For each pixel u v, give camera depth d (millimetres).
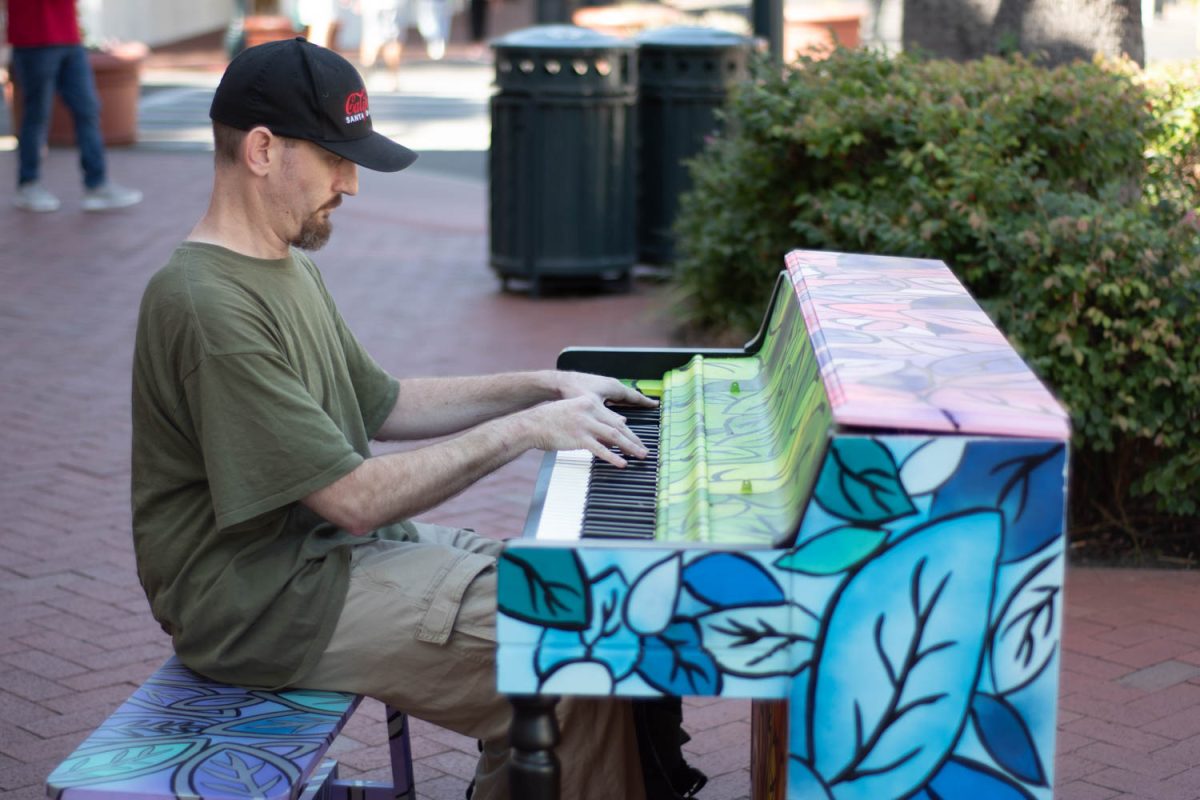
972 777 2084
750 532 2178
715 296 7227
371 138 2713
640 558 2076
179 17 26719
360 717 3783
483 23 27719
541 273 8711
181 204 11820
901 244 5129
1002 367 2256
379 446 6000
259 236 2682
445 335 7812
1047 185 5047
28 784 3301
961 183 5078
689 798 3070
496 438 2623
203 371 2510
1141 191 5668
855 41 14727
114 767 2324
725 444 2666
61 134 14953
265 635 2621
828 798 2104
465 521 5133
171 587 2672
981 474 1995
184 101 19250
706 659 2088
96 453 5898
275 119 2613
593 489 2576
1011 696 2059
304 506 2686
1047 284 4566
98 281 9117
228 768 2318
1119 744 3520
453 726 2676
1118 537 4930
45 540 4930
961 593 2033
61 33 11094
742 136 6320
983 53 6484
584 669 2107
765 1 9180
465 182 13586
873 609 2051
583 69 8523
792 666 2076
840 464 2016
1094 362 4609
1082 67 5637
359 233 10969
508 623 2111
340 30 24984
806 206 6031
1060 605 2025
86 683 3846
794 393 2594
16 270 9383
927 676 2061
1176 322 4562
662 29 9336
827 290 2928
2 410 6480
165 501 2672
